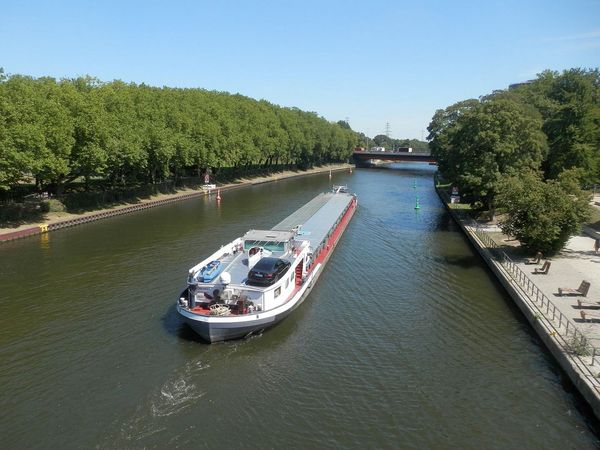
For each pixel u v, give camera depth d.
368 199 97.31
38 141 53.47
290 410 22.23
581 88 97.12
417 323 32.22
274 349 28.09
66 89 63.69
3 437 20.06
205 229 60.31
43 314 32.34
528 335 30.36
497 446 20.19
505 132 57.50
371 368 26.22
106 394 23.23
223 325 27.34
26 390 23.52
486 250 47.66
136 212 74.38
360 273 43.34
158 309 33.38
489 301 36.25
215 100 118.69
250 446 19.73
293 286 34.00
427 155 190.12
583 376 23.05
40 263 43.81
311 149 161.12
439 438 20.61
